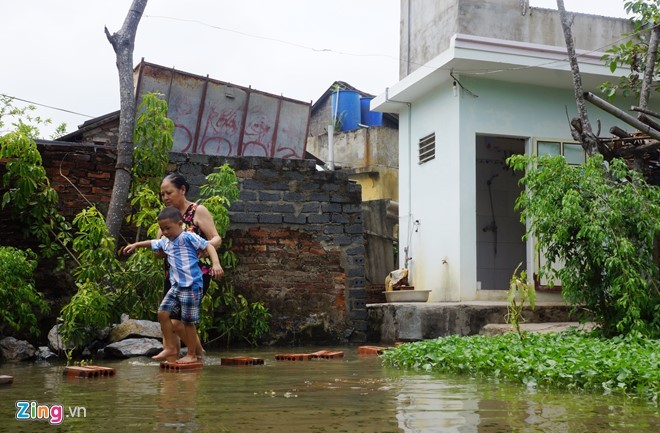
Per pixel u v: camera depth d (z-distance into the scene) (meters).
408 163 12.94
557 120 11.76
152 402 3.36
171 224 5.74
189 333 5.73
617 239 6.72
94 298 6.91
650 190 6.98
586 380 4.22
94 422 2.79
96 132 12.92
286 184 9.20
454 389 3.97
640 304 6.73
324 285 9.23
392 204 14.88
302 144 12.56
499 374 4.75
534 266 11.30
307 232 9.23
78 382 4.34
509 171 14.06
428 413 3.04
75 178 8.29
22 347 6.73
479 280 13.67
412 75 11.90
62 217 7.94
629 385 4.05
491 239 13.84
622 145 8.32
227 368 5.41
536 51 10.95
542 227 7.05
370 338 10.34
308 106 12.63
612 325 6.96
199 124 11.59
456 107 11.28
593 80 11.53
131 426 2.69
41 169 7.60
